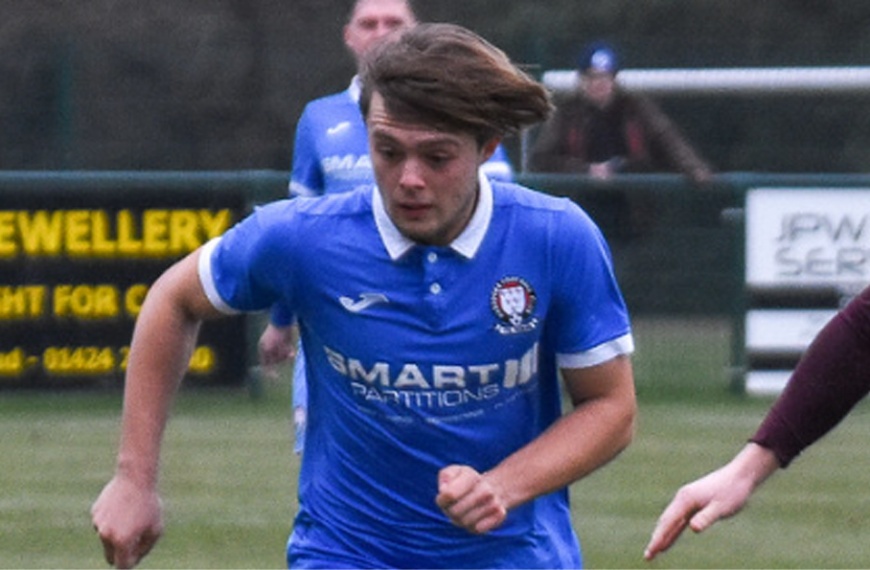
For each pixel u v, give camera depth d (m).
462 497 11.40
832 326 10.86
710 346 40.88
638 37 63.44
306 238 12.25
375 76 11.42
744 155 52.69
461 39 11.50
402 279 12.15
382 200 11.89
